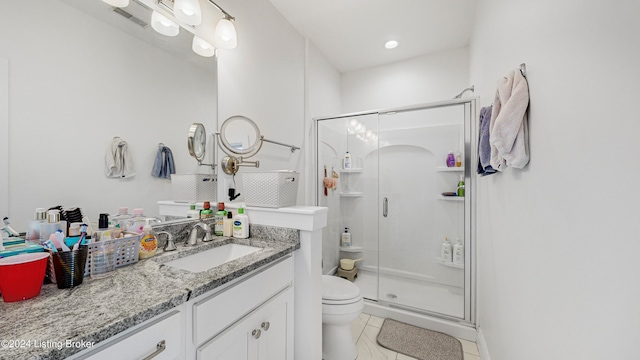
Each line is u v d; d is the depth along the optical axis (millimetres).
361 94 3131
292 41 2252
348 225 2848
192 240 1203
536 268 818
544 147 760
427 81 2814
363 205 2770
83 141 960
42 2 860
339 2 1966
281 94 2090
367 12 2092
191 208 1372
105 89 1026
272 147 1977
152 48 1200
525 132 882
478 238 1907
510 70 1075
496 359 1319
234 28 1482
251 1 1769
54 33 886
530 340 865
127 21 1104
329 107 2930
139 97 1145
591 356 539
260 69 1847
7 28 786
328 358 1587
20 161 810
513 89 915
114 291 727
